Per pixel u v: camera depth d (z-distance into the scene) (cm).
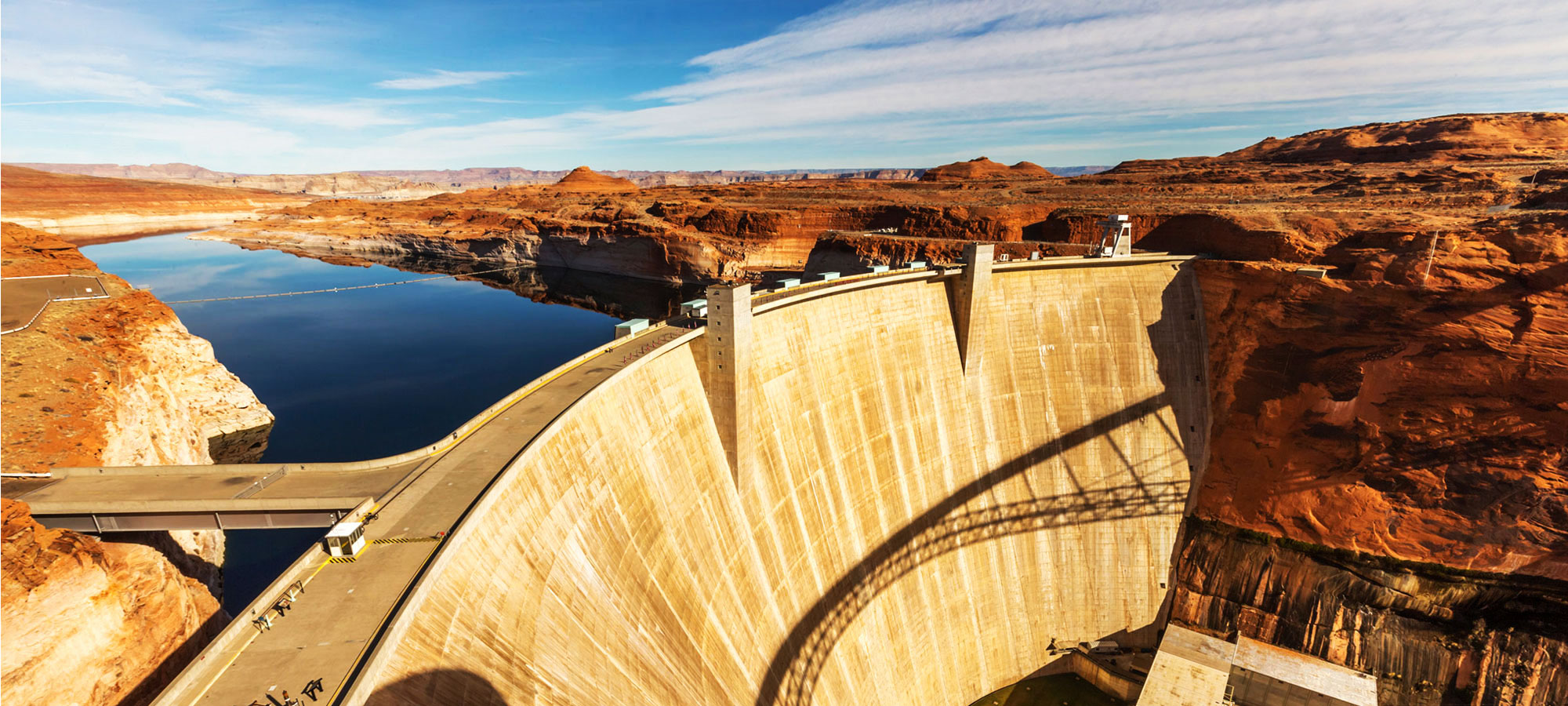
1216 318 6850
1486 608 5375
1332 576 5834
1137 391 6794
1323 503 5950
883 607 5584
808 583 5100
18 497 3344
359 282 18925
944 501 6203
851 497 5609
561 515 3322
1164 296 7012
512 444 3538
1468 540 5406
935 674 5759
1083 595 6406
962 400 6519
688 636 3888
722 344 4600
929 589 5916
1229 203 10019
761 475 4991
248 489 3309
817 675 4862
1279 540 6109
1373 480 5784
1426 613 5528
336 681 2092
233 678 2103
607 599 3375
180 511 3244
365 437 8344
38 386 5222
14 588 2798
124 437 5284
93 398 5300
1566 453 5131
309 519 3153
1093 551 6469
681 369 4675
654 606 3722
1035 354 6812
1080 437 6694
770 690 4394
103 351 6225
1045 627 6309
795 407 5338
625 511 3800
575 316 15012
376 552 2695
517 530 3025
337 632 2281
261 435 8388
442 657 2383
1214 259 7144
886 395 6022
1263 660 5125
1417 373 5650
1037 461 6606
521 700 2572
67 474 3534
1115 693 5938
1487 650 5216
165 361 7638
